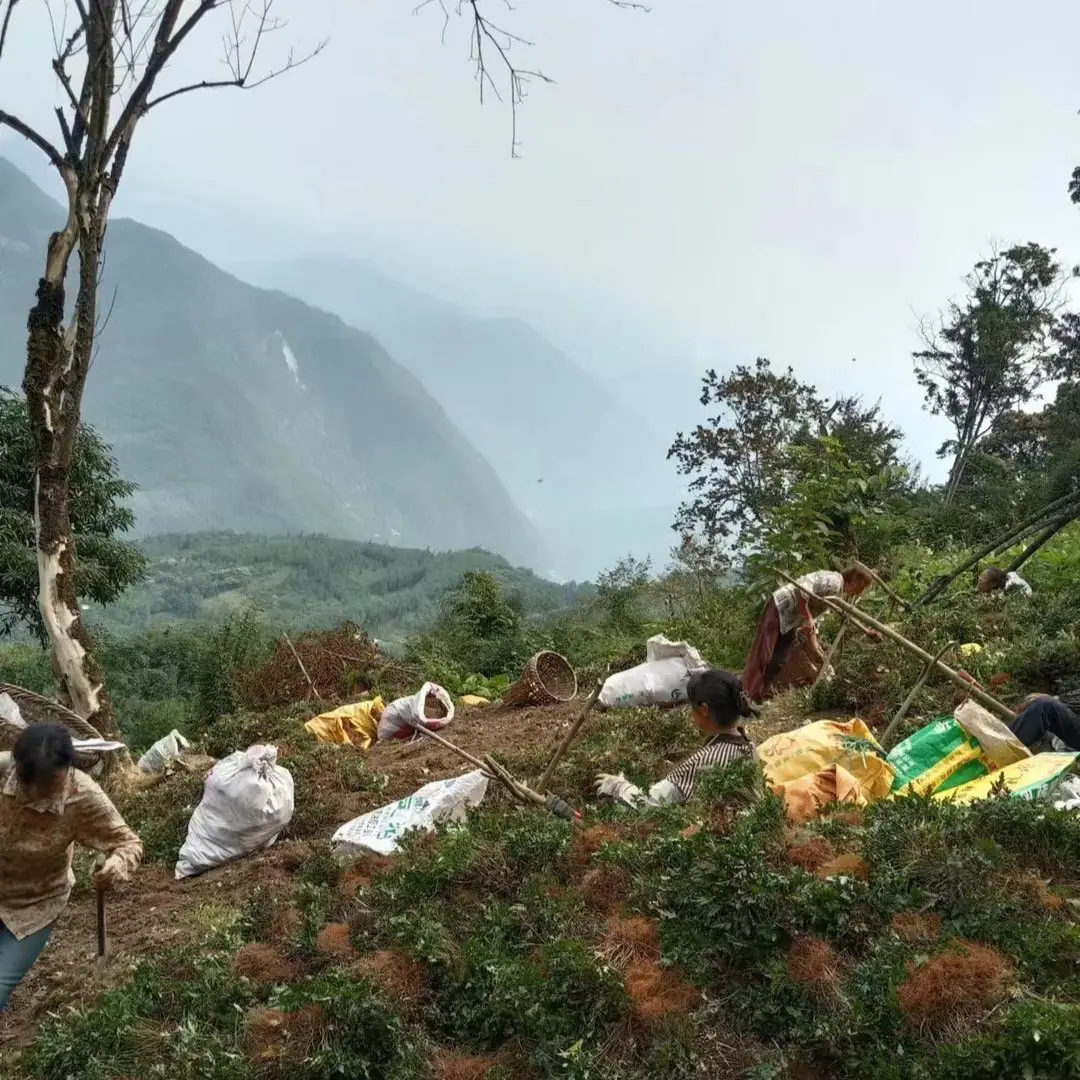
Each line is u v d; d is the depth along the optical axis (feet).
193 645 85.81
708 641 37.29
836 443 36.35
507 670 53.47
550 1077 9.16
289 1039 10.26
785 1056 8.91
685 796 13.91
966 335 107.55
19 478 55.16
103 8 25.58
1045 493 64.64
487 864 12.71
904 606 27.86
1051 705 16.37
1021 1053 7.53
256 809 19.30
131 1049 11.68
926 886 9.93
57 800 12.67
